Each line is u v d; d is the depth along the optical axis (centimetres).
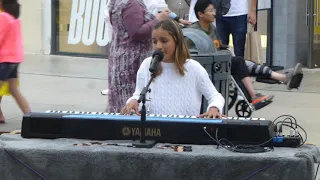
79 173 726
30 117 785
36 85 2006
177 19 1189
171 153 705
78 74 2219
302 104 1734
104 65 2425
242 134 739
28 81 2070
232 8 1705
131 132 761
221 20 1731
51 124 780
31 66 2361
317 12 2327
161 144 753
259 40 2042
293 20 2314
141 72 865
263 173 689
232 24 1728
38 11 2650
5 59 1309
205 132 744
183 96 852
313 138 1347
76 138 779
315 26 2334
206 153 705
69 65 2409
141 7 1133
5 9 1319
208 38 1131
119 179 721
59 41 2659
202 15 1296
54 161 726
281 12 2308
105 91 1852
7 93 1421
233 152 711
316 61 2353
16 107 1683
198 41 1112
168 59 850
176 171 704
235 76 1398
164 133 752
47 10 2644
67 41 2647
